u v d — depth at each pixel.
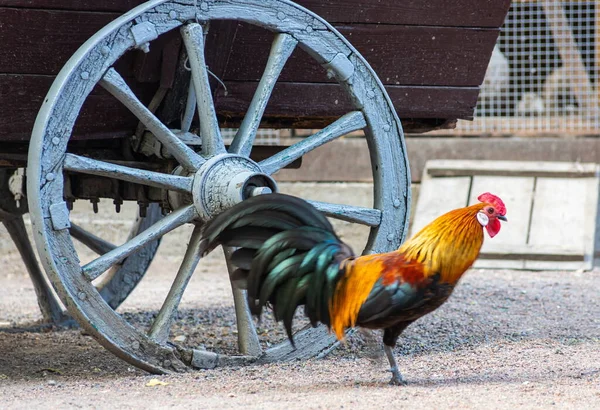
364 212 6.77
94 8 6.04
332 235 5.65
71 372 6.69
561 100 14.72
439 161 14.05
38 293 8.86
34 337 8.35
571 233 12.90
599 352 6.99
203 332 8.53
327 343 6.80
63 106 5.68
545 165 13.65
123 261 8.69
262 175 6.07
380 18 7.10
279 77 7.05
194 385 5.81
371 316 5.36
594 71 14.25
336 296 5.50
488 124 14.18
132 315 9.48
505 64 14.54
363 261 5.52
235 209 5.46
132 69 6.35
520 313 9.07
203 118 6.29
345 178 14.09
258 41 6.82
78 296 5.81
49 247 5.68
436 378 6.03
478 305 9.52
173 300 6.28
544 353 6.96
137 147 6.76
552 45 14.50
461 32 7.38
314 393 5.47
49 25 5.96
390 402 5.11
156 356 6.14
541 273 12.50
